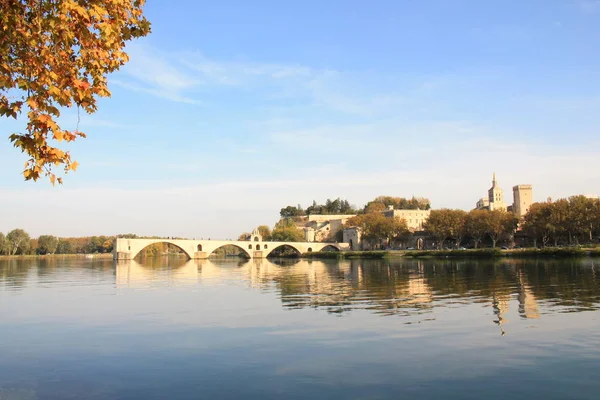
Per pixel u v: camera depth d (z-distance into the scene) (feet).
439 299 147.84
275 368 75.10
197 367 76.33
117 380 70.74
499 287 179.01
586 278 206.90
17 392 66.13
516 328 100.27
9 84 50.11
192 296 168.96
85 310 136.15
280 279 248.93
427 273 271.90
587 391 62.95
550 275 228.02
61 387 68.03
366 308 131.23
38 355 85.05
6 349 89.56
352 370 73.36
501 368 73.00
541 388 64.34
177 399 62.85
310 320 113.70
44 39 52.90
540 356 78.89
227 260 629.92
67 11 50.72
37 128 51.39
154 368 76.23
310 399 61.82
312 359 79.56
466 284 194.70
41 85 51.37
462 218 601.21
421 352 82.43
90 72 58.59
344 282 220.84
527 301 138.41
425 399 61.26
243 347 88.33
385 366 75.00
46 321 118.21
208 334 99.96
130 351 86.94
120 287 207.92
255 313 126.11
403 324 106.32
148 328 107.45
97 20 56.34
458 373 71.00
